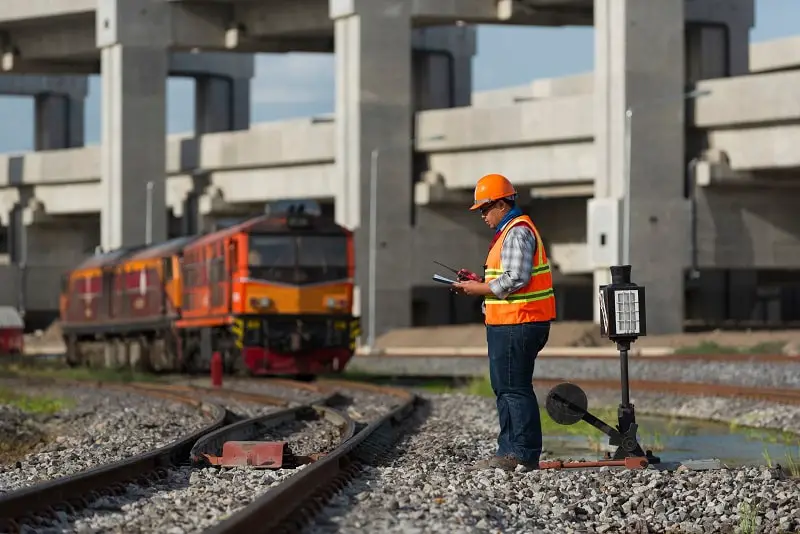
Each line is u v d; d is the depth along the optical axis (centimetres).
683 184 6400
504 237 1399
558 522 1127
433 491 1223
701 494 1248
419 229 7319
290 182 8156
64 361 6756
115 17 8069
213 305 4250
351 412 2642
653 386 3241
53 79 11038
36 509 1059
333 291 4069
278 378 4188
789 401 2703
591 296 8956
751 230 6556
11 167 10412
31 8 8588
